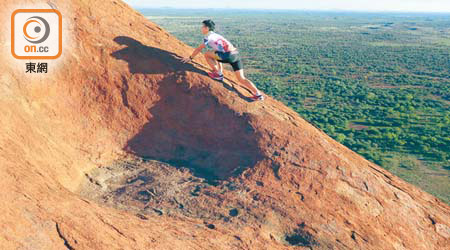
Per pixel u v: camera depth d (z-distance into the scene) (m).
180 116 8.03
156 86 8.17
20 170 5.06
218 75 8.34
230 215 6.03
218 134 7.70
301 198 6.40
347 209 6.48
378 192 7.14
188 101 8.10
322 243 5.77
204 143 7.79
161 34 9.67
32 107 6.62
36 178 5.19
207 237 5.40
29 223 4.33
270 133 7.41
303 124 8.34
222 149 7.54
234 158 7.26
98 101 7.73
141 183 6.88
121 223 5.15
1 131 5.45
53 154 6.32
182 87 8.20
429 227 7.14
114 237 4.74
